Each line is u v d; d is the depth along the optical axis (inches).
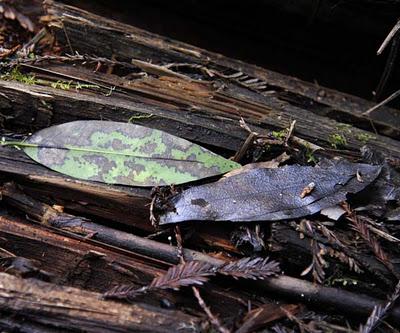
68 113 12.3
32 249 11.2
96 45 14.5
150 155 11.8
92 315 10.3
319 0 14.8
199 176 11.7
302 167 11.6
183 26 16.3
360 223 11.2
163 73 14.1
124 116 12.3
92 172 11.7
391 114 14.7
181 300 10.9
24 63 13.1
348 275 11.1
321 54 16.1
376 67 15.9
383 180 11.8
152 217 11.3
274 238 11.1
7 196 11.6
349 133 13.4
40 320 10.2
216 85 13.9
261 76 14.7
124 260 11.2
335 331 10.7
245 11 15.7
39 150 11.8
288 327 10.9
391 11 14.5
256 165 12.0
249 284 11.1
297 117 13.4
